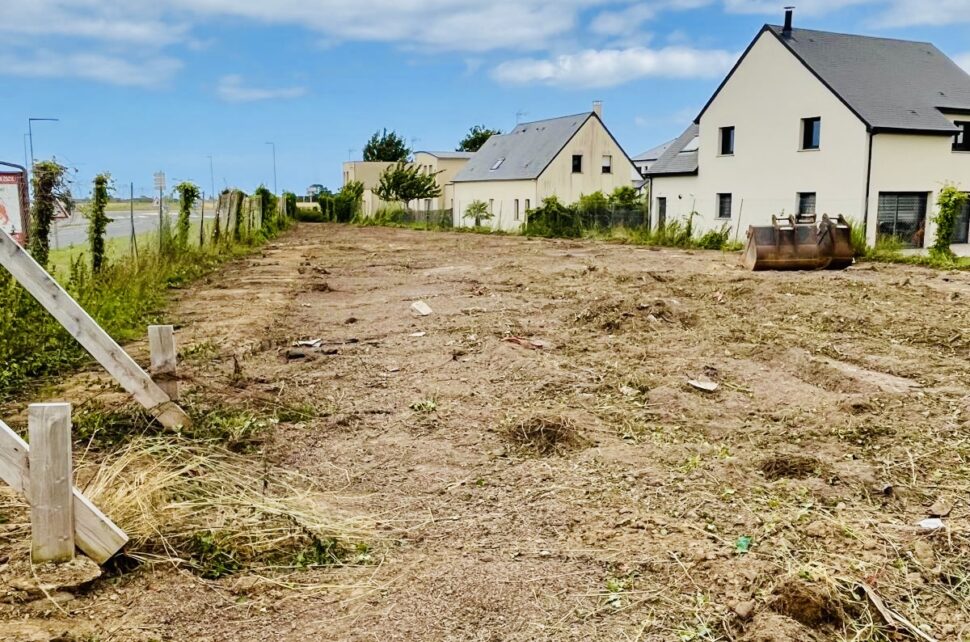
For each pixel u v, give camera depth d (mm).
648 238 25500
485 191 49594
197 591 3252
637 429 5363
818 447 4992
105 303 8781
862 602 3152
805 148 26859
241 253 19797
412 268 16781
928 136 25234
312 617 3094
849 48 28234
